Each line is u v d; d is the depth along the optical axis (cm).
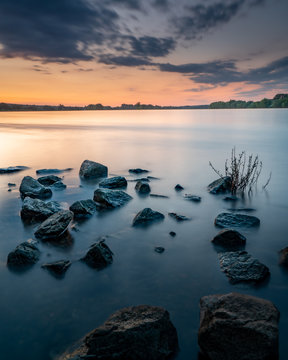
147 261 481
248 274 423
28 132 3375
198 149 2039
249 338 271
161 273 443
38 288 404
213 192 911
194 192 930
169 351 289
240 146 2189
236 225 630
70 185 1033
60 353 293
